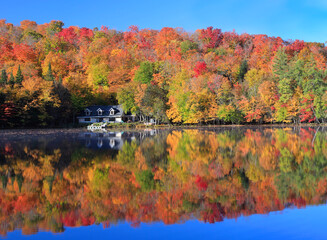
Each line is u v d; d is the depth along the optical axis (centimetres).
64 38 15425
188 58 12556
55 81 9719
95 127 9012
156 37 15762
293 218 1519
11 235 1377
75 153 3616
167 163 2945
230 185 2119
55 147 4194
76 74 11525
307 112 9350
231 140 4912
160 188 2073
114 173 2530
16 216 1599
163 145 4372
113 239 1339
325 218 1512
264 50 12606
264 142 4544
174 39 14838
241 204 1739
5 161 3081
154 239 1330
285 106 9419
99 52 14288
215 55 12525
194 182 2227
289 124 9919
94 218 1572
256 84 10075
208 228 1427
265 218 1527
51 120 9300
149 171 2598
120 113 10894
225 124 10462
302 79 9781
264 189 2017
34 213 1638
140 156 3378
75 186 2141
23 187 2112
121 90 10688
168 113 9812
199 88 9700
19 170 2648
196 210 1662
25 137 5853
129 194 1958
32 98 8600
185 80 10412
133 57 13675
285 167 2688
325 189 1994
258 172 2503
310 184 2109
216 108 9606
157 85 10956
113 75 12094
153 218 1564
